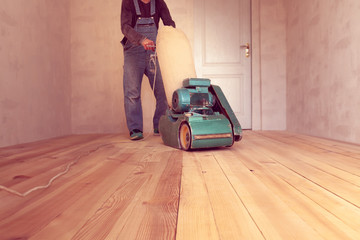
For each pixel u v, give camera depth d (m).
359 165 1.48
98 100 3.96
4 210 0.88
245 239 0.66
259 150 2.02
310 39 3.12
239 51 4.00
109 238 0.68
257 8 3.88
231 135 2.03
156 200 0.95
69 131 3.89
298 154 1.84
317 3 2.95
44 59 3.26
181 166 1.51
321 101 2.90
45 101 3.27
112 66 3.94
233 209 0.86
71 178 1.27
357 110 2.31
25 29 2.90
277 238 0.66
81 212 0.85
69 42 3.92
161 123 2.46
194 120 1.99
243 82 4.00
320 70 2.91
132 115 2.84
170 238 0.67
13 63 2.70
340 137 2.57
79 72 3.96
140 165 1.55
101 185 1.15
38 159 1.78
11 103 2.66
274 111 3.90
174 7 3.88
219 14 3.98
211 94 2.23
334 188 1.07
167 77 2.40
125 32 2.59
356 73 2.31
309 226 0.73
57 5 3.58
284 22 3.87
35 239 0.68
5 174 1.37
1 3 2.54
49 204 0.93
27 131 2.89
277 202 0.92
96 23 3.93
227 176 1.27
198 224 0.75
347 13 2.43
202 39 3.99
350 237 0.66
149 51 2.86
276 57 3.88
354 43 2.33
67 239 0.67
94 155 1.90
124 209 0.87
